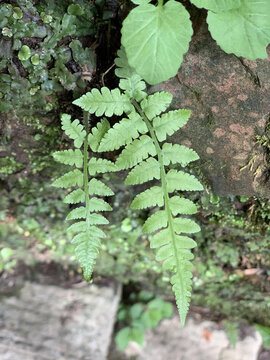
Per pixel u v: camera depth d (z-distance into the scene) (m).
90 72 0.38
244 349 0.54
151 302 0.56
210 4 0.33
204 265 0.49
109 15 0.39
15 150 0.42
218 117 0.37
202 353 0.54
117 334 0.55
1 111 0.39
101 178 0.43
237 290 0.51
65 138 0.41
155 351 0.54
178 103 0.37
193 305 0.55
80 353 0.52
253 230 0.44
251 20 0.33
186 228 0.34
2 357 0.52
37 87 0.38
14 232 0.52
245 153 0.38
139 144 0.35
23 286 0.54
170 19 0.33
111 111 0.35
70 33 0.37
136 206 0.35
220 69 0.36
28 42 0.37
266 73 0.36
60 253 0.53
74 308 0.54
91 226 0.35
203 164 0.39
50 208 0.48
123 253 0.51
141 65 0.33
